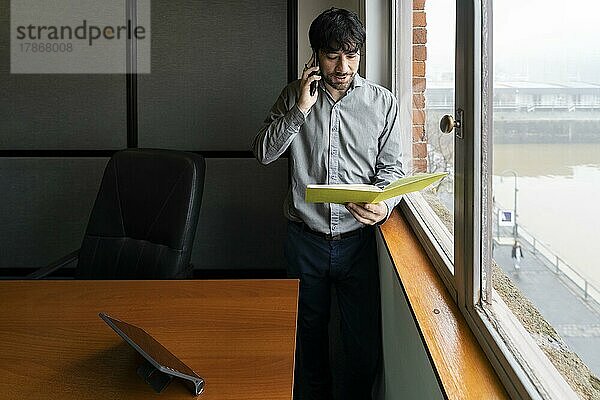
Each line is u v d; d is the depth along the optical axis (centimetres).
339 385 341
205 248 362
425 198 249
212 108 354
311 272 284
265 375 148
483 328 137
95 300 201
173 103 354
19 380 147
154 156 277
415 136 261
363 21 326
